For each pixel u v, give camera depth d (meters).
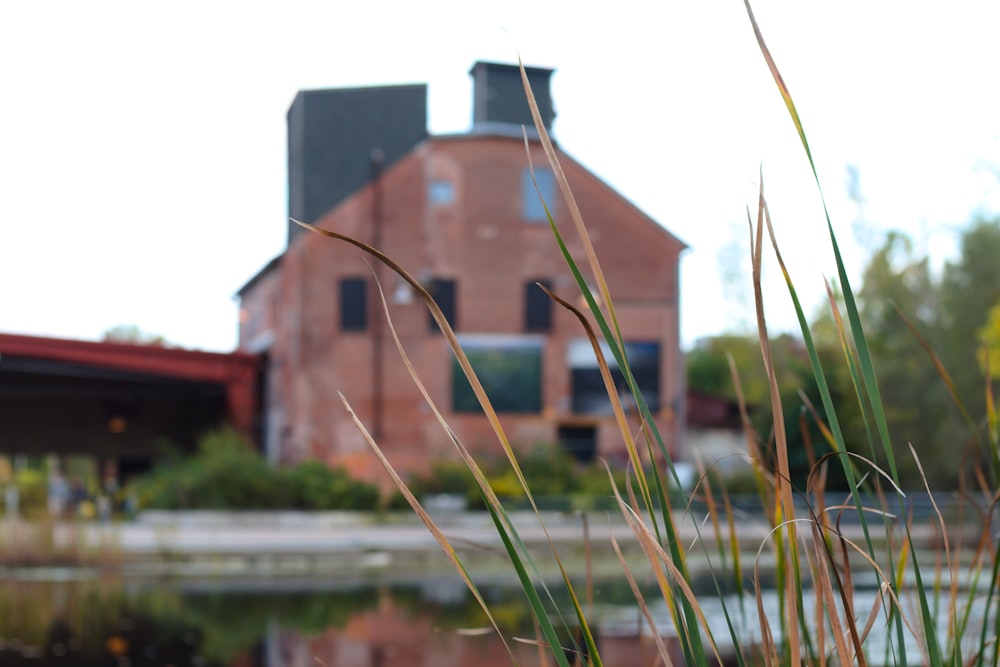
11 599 10.51
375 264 27.52
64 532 15.67
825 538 1.08
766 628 1.16
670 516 1.09
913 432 21.48
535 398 27.95
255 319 30.61
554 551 1.07
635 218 28.69
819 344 19.94
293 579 12.89
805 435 1.48
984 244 21.88
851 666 1.06
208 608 9.62
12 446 31.98
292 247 27.33
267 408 29.38
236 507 23.02
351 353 27.28
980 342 20.92
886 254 22.45
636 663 5.55
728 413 31.59
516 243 28.31
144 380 30.34
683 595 1.06
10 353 27.48
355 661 6.61
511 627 7.59
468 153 28.19
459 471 24.36
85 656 6.84
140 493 23.62
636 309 28.58
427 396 1.03
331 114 27.30
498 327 28.09
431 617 8.68
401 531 20.62
